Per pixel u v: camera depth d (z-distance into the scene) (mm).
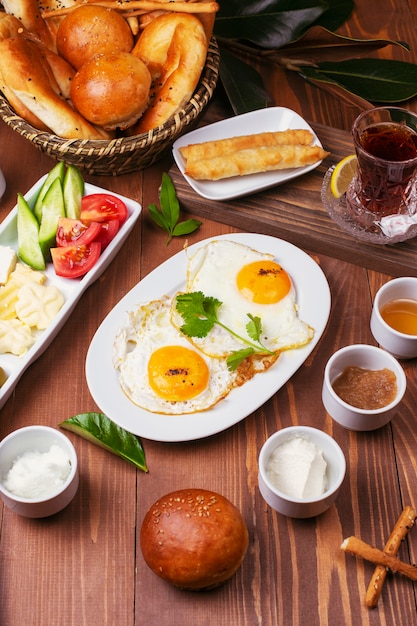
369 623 1011
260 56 1371
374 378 1083
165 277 1160
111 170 1242
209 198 1206
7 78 1179
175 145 1247
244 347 1108
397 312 1134
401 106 1335
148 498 1064
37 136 1188
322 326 1127
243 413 1078
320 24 1361
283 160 1218
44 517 1052
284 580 1027
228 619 1012
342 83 1324
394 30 1412
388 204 1184
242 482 1072
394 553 1021
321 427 1102
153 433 1064
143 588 1023
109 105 1184
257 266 1145
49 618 1012
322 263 1211
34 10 1256
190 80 1213
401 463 1083
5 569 1031
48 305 1135
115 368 1102
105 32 1226
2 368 1100
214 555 979
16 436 1034
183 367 1088
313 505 1008
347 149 1271
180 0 1248
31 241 1176
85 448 1090
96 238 1170
